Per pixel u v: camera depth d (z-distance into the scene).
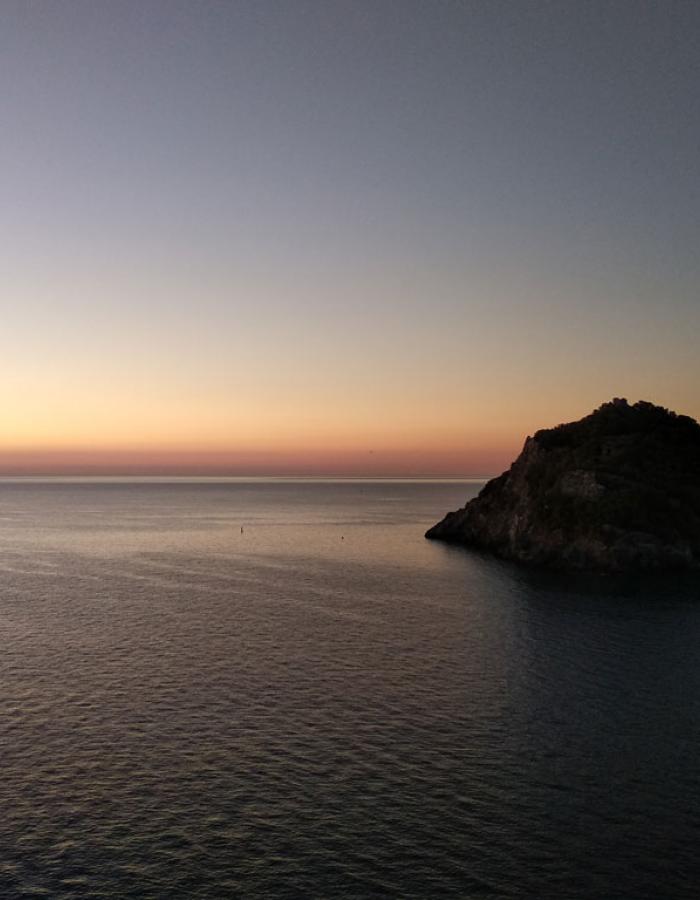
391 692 53.16
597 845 32.59
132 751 42.28
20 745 43.00
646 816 35.12
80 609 83.00
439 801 36.47
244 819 34.72
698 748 43.03
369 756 41.78
